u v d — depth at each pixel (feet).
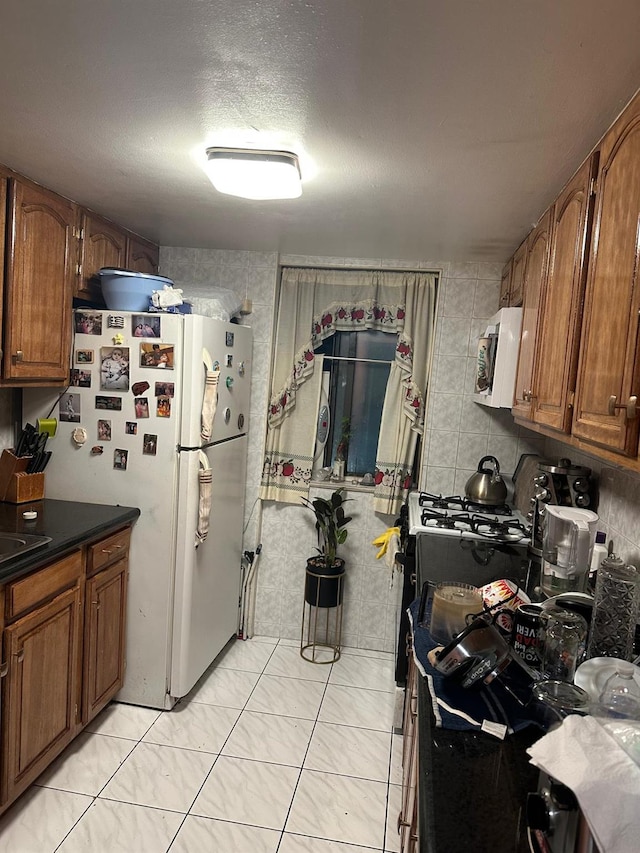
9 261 6.62
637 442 3.30
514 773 3.24
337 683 9.77
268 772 7.47
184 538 8.31
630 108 3.88
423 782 3.14
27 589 6.22
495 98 4.39
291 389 10.84
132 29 3.75
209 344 8.41
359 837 6.50
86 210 8.10
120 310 8.21
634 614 4.52
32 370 7.23
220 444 9.21
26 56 4.14
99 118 5.16
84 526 7.29
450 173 5.97
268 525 11.17
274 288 10.63
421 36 3.65
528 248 7.67
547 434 6.07
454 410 10.47
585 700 3.70
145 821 6.53
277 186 6.19
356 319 10.77
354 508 10.97
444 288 10.37
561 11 3.32
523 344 7.45
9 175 6.49
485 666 4.01
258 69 4.17
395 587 10.98
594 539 5.98
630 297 3.55
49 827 6.35
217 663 10.19
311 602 10.38
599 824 2.33
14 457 8.16
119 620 8.29
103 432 8.31
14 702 6.11
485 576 6.50
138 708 8.67
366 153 5.61
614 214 4.07
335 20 3.53
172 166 6.30
